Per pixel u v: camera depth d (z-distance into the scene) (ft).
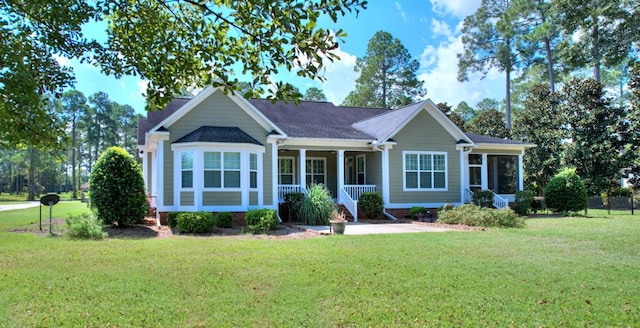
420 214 63.16
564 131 98.73
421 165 68.90
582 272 25.40
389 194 66.80
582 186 72.18
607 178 92.99
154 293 20.84
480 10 136.67
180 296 20.34
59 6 14.16
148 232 46.11
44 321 17.07
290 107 82.07
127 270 25.70
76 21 14.62
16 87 12.27
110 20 16.78
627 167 93.61
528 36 118.83
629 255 31.22
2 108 12.28
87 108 263.08
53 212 81.92
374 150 68.54
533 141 104.58
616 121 93.45
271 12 12.93
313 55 13.48
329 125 78.07
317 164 75.72
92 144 279.69
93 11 15.57
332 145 65.92
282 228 50.62
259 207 56.90
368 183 71.97
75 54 15.79
